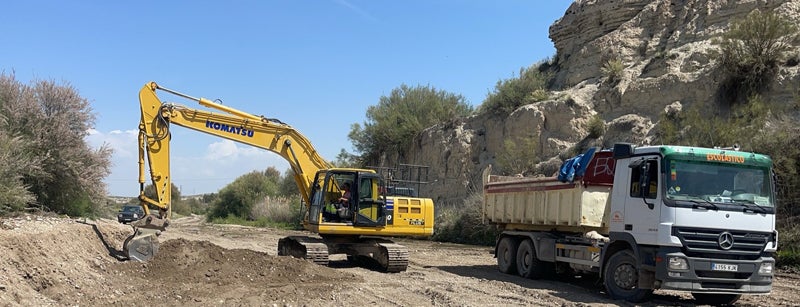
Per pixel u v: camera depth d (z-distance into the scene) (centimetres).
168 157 1689
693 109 2775
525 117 3625
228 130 1827
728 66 2895
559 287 1559
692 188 1236
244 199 6694
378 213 1823
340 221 1811
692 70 3206
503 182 1938
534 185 1756
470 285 1520
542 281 1677
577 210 1551
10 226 1321
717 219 1220
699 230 1212
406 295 1348
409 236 1909
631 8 3903
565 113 3491
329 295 1291
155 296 1198
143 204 1641
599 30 4009
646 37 3719
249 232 4184
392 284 1505
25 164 1994
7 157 1858
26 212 1905
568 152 3303
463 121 4156
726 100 2888
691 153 1252
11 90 2286
